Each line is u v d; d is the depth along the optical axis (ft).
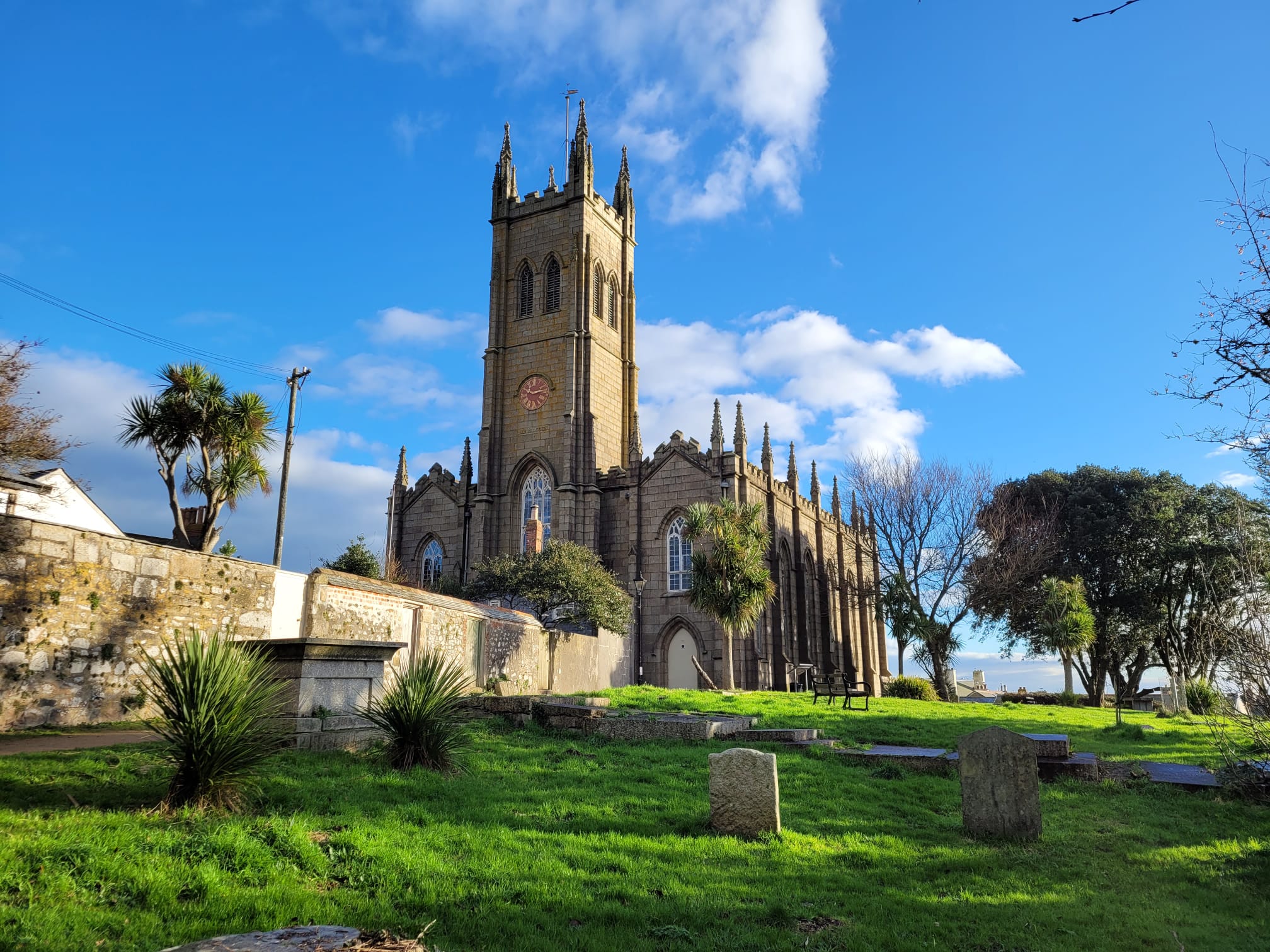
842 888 34.22
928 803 50.57
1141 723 109.70
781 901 31.50
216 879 27.73
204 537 107.24
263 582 69.51
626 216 247.50
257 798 36.47
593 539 200.23
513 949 25.67
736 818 40.96
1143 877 37.29
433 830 36.04
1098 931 30.22
